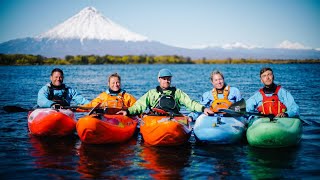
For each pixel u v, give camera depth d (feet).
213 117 28.58
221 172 21.33
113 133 28.14
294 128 26.68
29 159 23.86
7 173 21.02
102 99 31.68
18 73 166.91
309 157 24.12
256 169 21.76
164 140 27.02
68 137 30.78
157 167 22.31
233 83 94.07
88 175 20.74
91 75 154.10
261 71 29.17
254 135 26.37
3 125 35.29
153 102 29.60
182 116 28.96
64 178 20.22
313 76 126.82
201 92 71.46
